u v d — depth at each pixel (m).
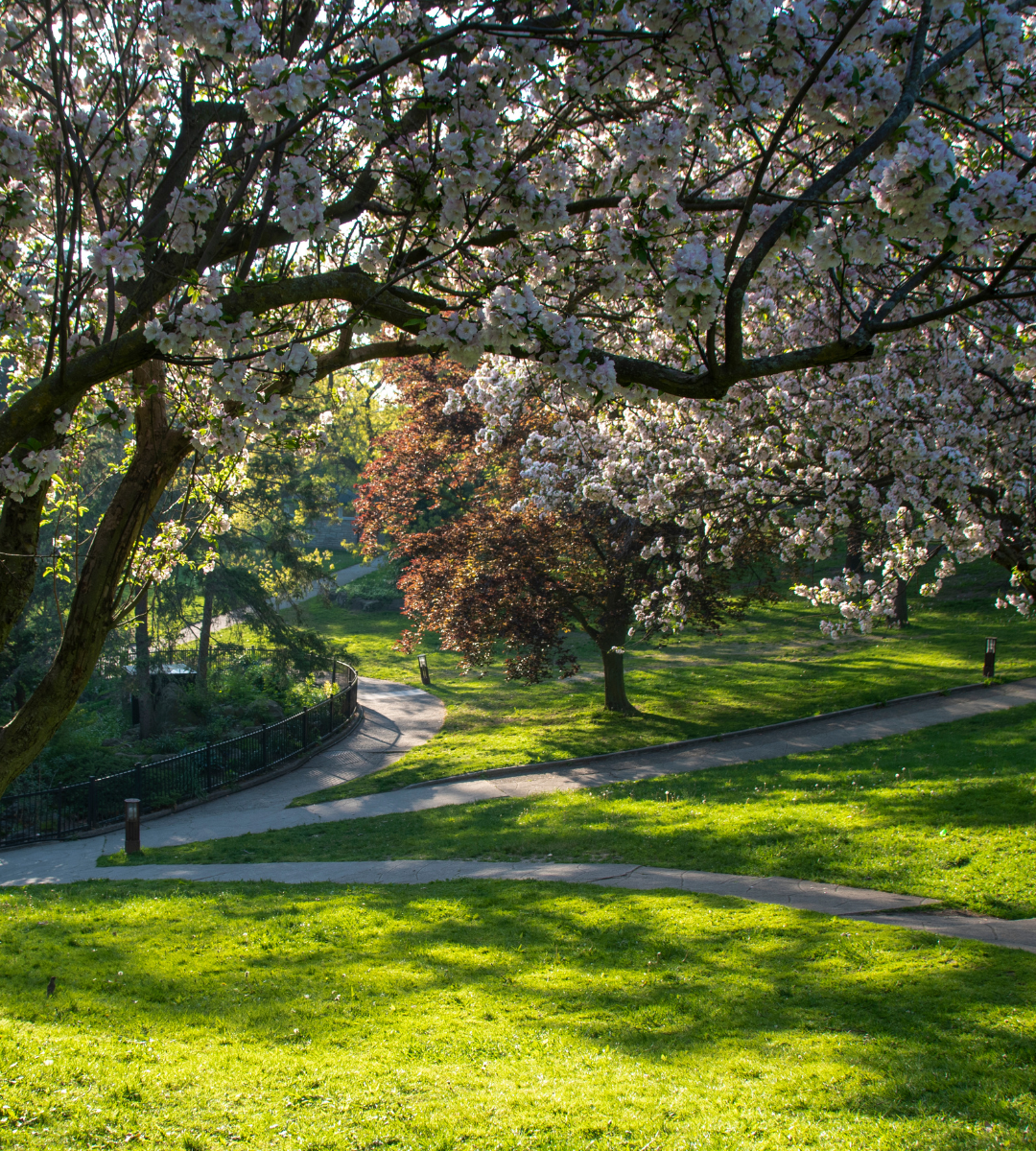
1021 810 11.93
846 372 11.23
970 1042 6.32
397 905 10.88
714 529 15.23
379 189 5.98
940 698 22.17
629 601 22.91
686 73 5.00
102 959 9.14
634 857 12.30
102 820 18.58
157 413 5.69
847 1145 5.12
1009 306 8.45
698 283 4.20
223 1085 6.26
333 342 7.38
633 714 24.31
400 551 26.06
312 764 22.61
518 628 21.73
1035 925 8.73
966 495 11.44
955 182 4.11
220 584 27.55
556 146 5.59
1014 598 13.46
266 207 4.66
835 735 20.02
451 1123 5.63
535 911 10.29
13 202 4.33
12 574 5.18
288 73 4.36
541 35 4.62
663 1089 6.04
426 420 25.55
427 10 5.45
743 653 31.62
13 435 4.39
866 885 10.34
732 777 16.94
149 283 5.28
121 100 5.18
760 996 7.52
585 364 4.44
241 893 11.94
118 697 29.30
